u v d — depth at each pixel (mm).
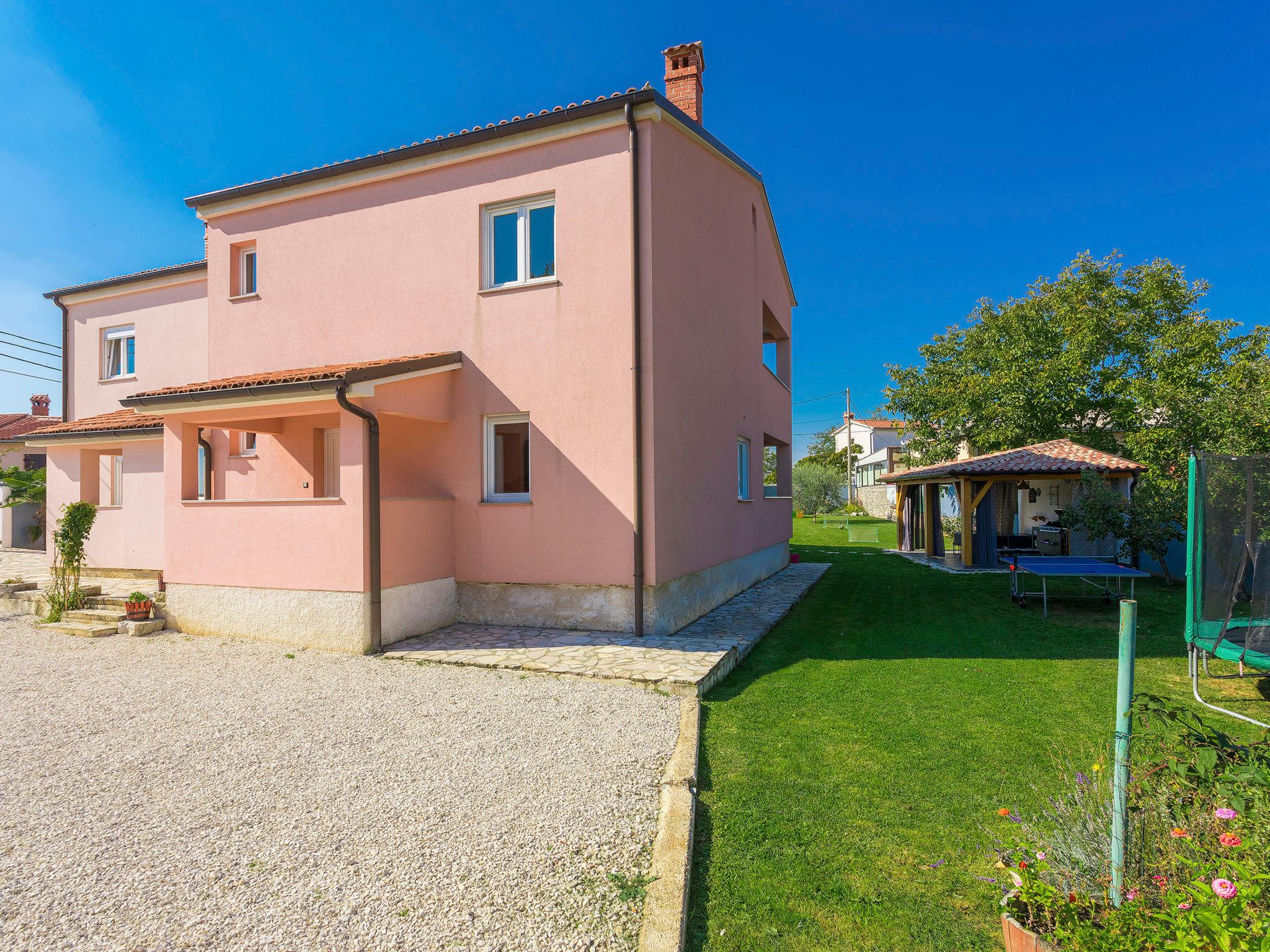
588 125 8281
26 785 4031
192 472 8719
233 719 5242
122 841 3340
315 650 7555
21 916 2711
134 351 13477
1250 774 2445
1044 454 17750
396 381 7906
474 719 5195
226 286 10484
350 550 7477
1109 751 3016
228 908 2756
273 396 7449
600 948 2496
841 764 4461
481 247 8969
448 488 8953
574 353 8367
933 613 10617
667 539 8414
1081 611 10695
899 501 23078
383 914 2707
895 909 2848
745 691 6238
